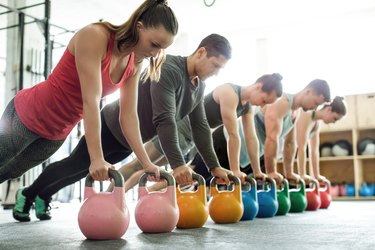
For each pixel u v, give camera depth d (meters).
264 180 2.30
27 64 4.44
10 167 1.68
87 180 1.31
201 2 5.82
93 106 1.28
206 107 2.38
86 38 1.29
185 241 1.25
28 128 1.53
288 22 6.37
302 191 2.75
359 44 6.10
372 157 5.34
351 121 5.50
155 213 1.44
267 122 2.60
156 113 1.73
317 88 2.65
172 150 1.67
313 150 3.44
